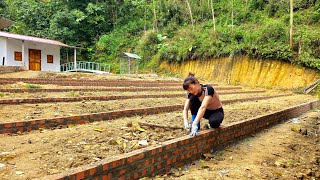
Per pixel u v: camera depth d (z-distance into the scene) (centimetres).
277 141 611
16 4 3234
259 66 2102
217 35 2483
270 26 2142
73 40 3253
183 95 1195
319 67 1809
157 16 3381
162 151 393
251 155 501
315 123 866
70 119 576
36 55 2350
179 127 538
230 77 2236
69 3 3347
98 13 3397
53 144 432
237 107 922
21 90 902
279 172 409
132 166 351
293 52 1941
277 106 995
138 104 838
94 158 373
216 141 514
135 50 3116
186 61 2633
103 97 900
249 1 2733
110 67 3034
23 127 505
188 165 436
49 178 274
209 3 3119
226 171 405
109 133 503
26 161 360
